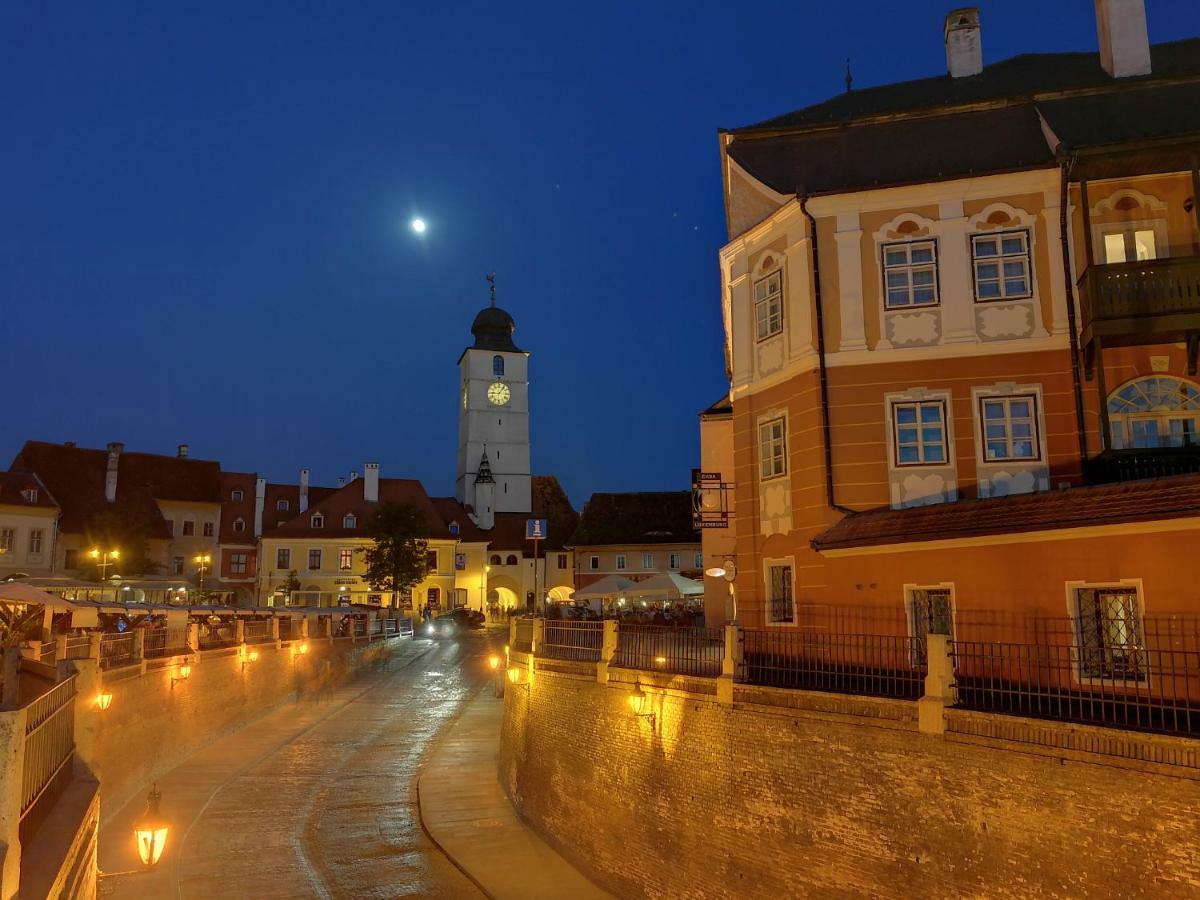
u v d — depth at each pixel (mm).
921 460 18906
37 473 70750
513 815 22609
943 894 11508
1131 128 18609
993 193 19203
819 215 20000
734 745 15062
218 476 83062
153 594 61312
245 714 33000
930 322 19219
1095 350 17609
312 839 20609
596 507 78750
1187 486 12883
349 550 81500
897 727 12359
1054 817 10438
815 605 18078
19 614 25391
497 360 105875
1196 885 9133
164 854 18828
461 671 46312
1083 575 13625
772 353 21141
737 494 21797
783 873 13828
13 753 6395
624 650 19234
